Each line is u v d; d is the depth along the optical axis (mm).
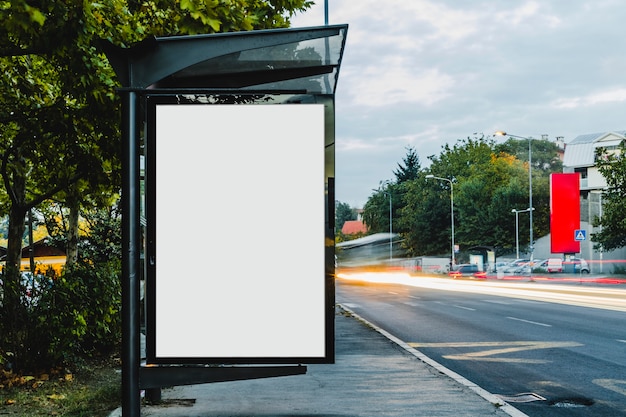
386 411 7590
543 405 8273
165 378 5801
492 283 52250
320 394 8602
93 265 11141
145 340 5910
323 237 5902
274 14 11711
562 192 63250
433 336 15773
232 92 5816
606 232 51500
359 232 160000
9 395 8094
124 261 5746
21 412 7281
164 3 8461
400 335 16016
